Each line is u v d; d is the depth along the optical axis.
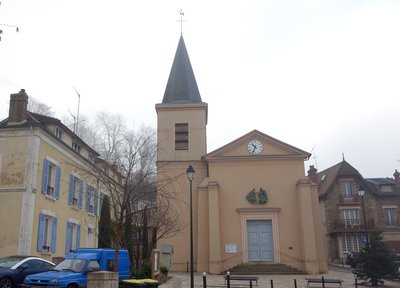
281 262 26.86
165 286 15.32
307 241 26.28
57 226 23.25
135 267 18.88
